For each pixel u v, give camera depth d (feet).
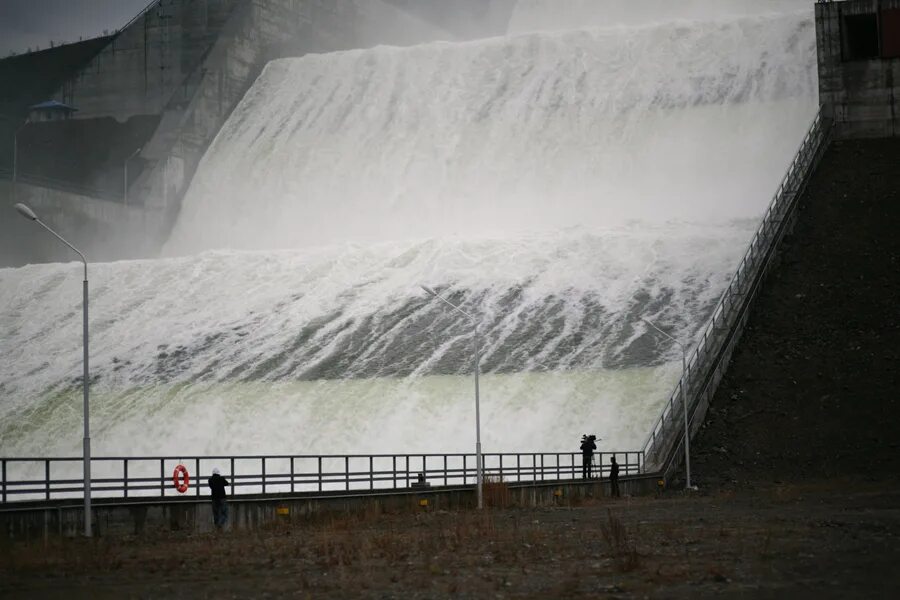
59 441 378.53
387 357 403.54
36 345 466.70
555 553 139.74
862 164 441.27
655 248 456.86
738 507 216.33
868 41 498.28
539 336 400.88
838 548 132.16
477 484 248.11
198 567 135.95
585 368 372.17
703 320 386.73
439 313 433.48
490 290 445.78
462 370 384.68
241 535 183.52
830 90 470.39
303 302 467.52
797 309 365.81
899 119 459.73
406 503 235.20
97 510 180.96
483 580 115.65
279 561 140.15
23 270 550.36
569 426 343.67
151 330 464.65
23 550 156.25
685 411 291.17
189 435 371.56
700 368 342.44
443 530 181.06
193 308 482.69
